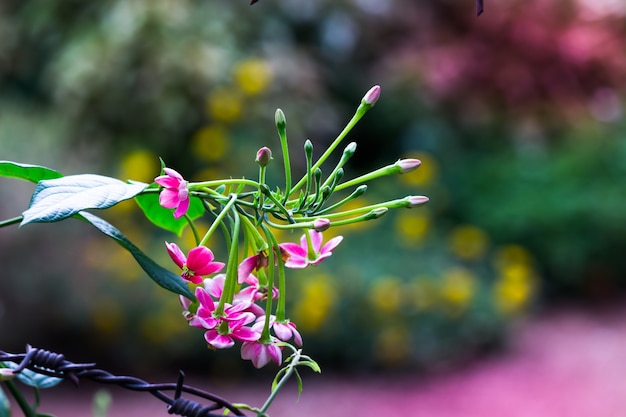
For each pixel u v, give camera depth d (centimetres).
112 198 95
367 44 693
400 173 104
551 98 663
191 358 476
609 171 687
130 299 473
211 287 103
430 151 719
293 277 482
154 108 539
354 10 667
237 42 593
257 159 101
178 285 101
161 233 520
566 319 584
